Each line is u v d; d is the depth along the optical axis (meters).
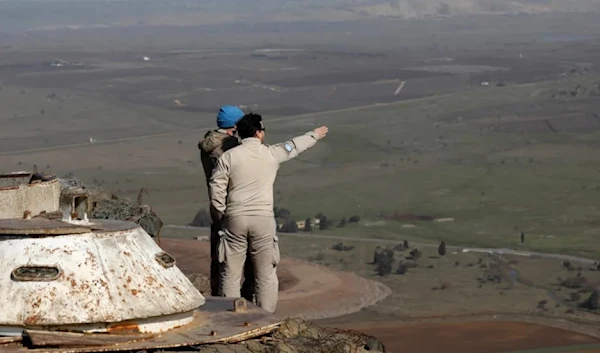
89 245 8.81
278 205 174.00
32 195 11.29
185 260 23.84
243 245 10.61
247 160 10.49
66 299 8.47
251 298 11.23
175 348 8.52
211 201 10.57
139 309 8.69
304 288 57.50
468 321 68.19
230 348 8.66
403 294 81.56
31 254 8.63
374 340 9.91
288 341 9.12
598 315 76.56
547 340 61.91
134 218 14.80
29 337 8.22
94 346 8.24
